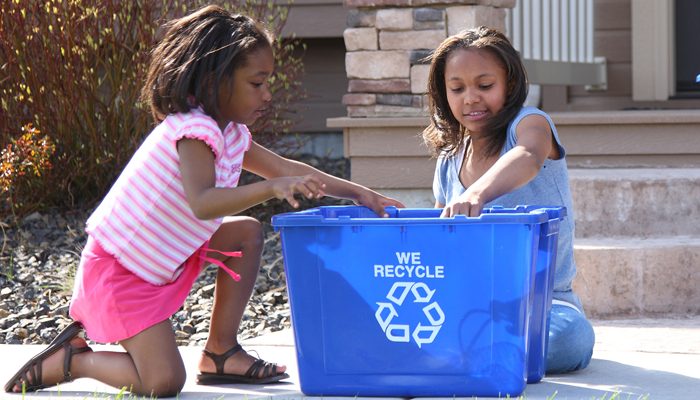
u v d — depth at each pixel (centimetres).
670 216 502
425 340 303
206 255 337
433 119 364
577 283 457
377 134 589
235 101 319
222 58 313
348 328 308
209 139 309
